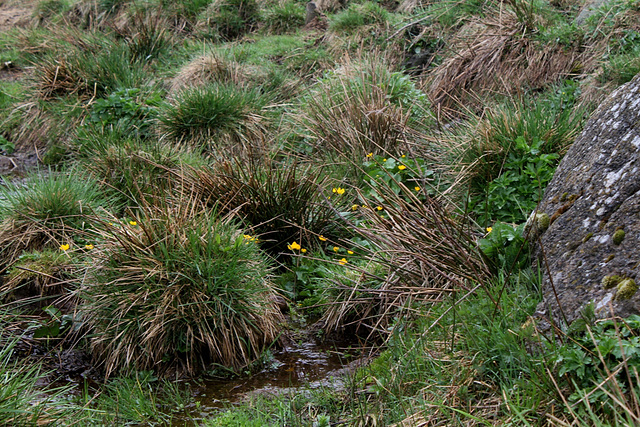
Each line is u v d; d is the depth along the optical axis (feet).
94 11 36.47
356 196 16.66
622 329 7.98
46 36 31.78
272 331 12.80
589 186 10.34
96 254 12.96
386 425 8.99
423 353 10.00
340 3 31.14
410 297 11.30
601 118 11.23
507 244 11.20
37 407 9.23
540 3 24.18
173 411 10.74
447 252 11.18
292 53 28.04
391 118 18.57
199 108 21.59
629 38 20.61
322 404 10.29
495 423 8.09
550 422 7.59
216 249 12.60
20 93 26.20
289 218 15.94
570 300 9.09
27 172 22.17
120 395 10.84
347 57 23.65
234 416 9.96
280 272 15.60
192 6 32.99
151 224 12.89
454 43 25.02
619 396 7.24
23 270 14.30
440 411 8.71
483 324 9.68
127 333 11.96
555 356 8.13
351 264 14.37
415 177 16.15
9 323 13.43
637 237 8.90
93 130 21.94
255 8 32.78
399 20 27.78
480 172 15.26
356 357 12.32
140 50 28.68
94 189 17.26
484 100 21.16
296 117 21.09
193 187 16.11
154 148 19.21
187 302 12.15
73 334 13.09
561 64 21.49
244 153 20.35
